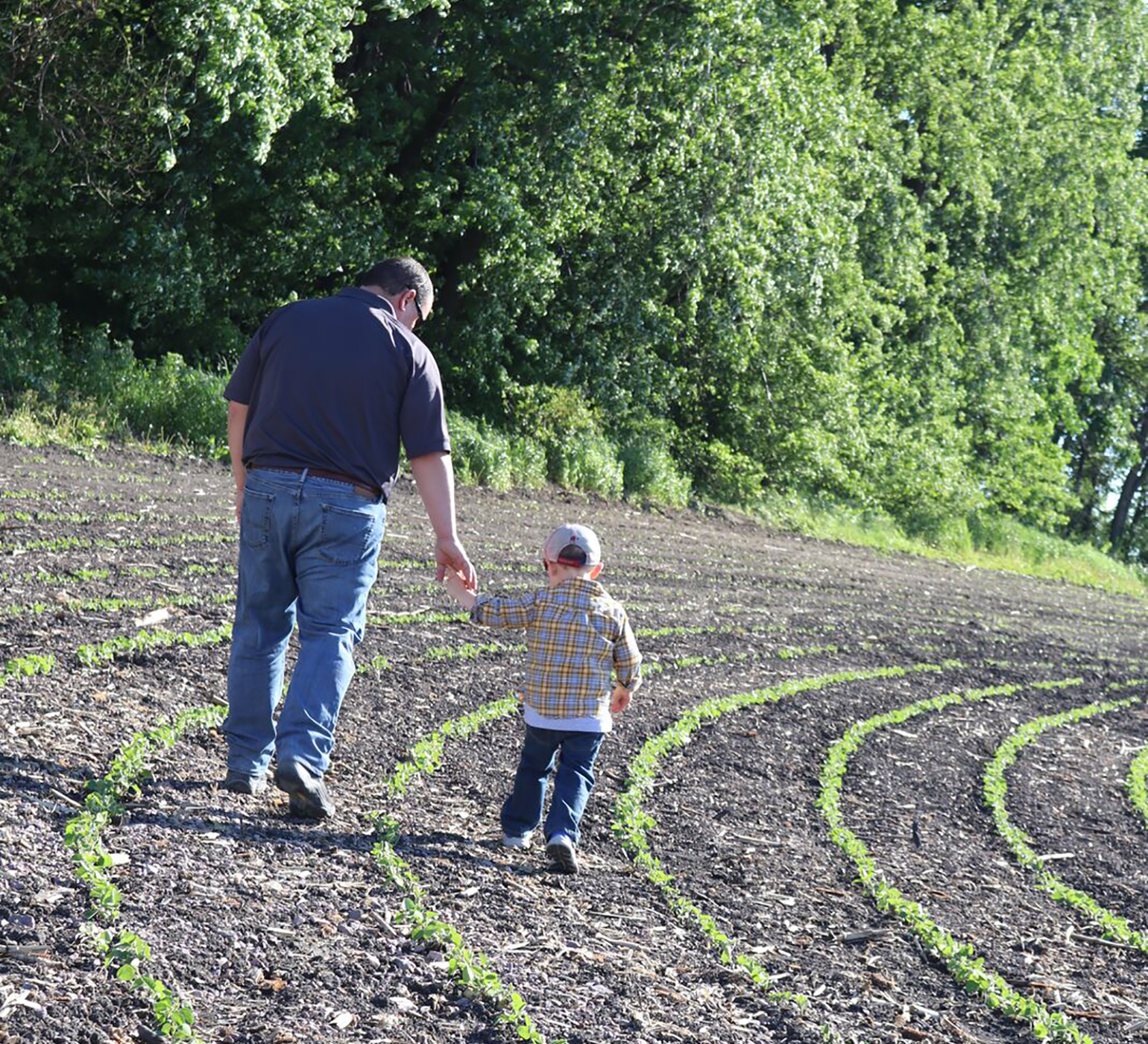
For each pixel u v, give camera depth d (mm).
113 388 20000
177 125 19766
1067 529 57375
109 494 14805
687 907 5664
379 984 4242
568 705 5902
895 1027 4789
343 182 24297
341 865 5238
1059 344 44281
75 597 9453
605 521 22969
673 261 28703
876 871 6777
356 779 6652
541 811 6133
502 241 25344
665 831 6934
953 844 7676
